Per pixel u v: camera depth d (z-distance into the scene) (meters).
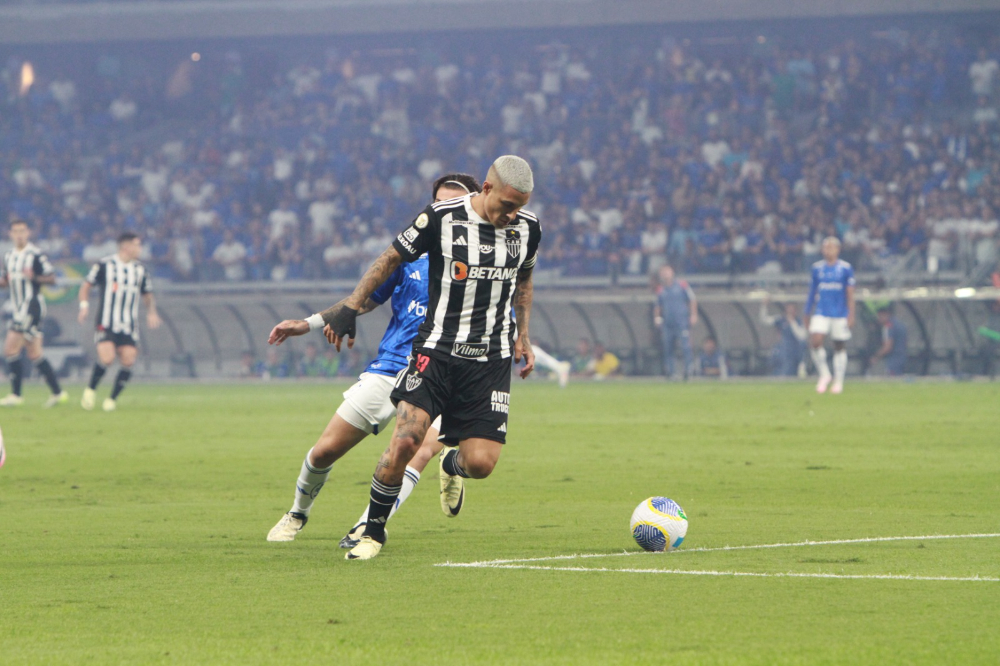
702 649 7.45
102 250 75.94
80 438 27.39
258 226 73.94
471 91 83.88
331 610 8.82
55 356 66.19
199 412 36.81
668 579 9.98
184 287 68.44
